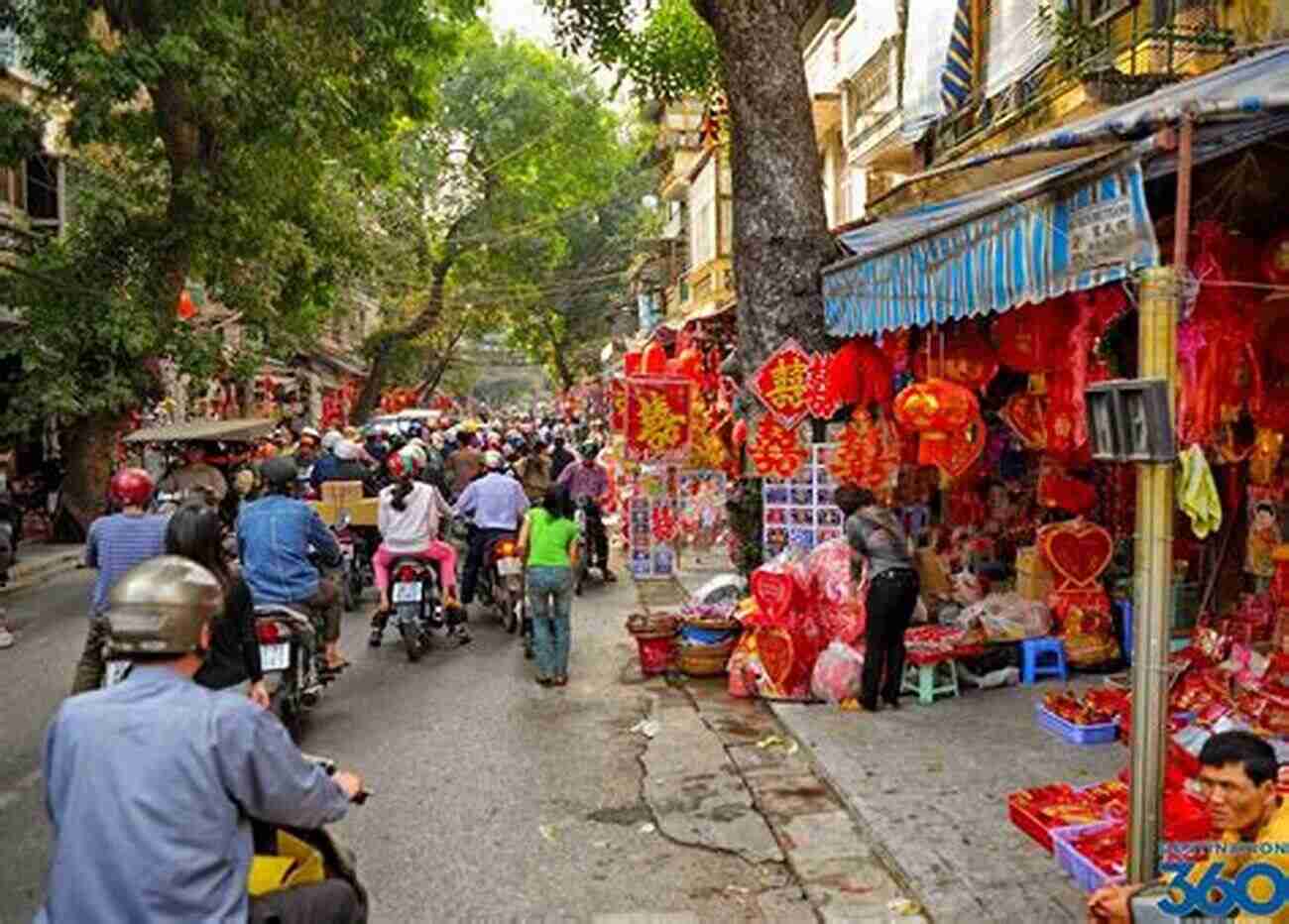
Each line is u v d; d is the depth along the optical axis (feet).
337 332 145.38
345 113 57.62
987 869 17.20
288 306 71.51
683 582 49.34
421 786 22.33
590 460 48.96
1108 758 22.39
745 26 33.53
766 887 17.58
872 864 18.13
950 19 42.19
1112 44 32.68
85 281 58.03
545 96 126.41
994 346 26.61
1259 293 19.15
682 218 115.44
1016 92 37.88
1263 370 21.13
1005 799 20.20
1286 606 24.49
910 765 22.17
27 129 51.57
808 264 33.37
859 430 30.99
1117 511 31.30
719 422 51.78
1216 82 17.93
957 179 32.73
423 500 34.83
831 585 27.58
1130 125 14.51
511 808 21.08
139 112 62.13
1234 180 19.07
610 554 59.98
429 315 125.70
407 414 119.14
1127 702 24.04
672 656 31.48
